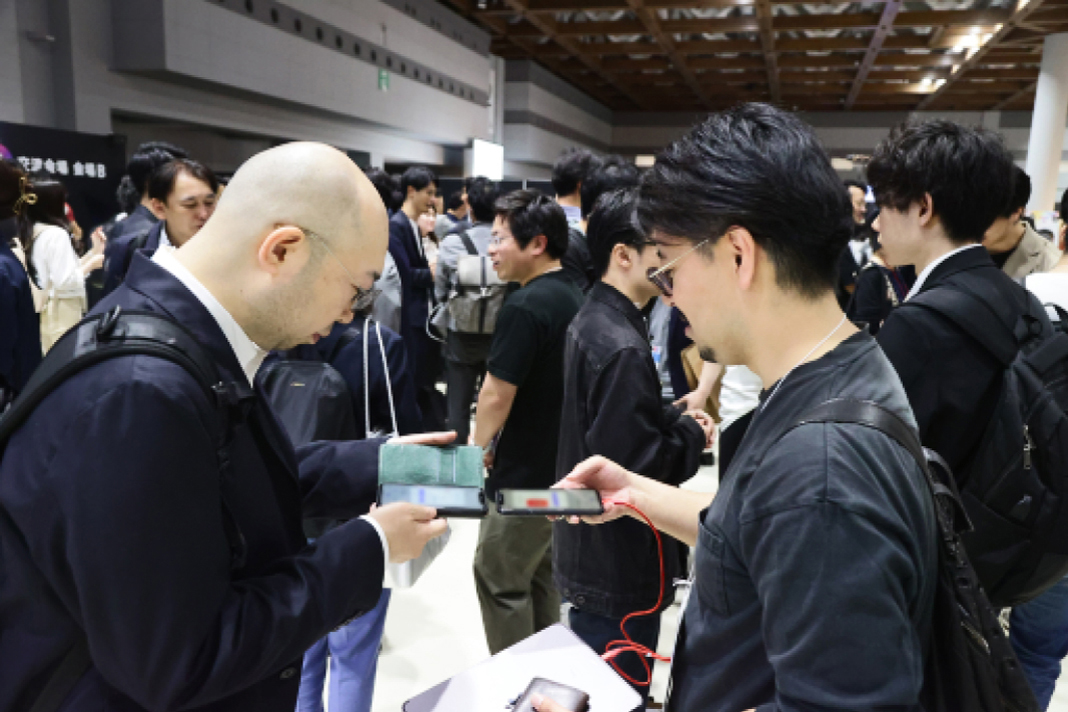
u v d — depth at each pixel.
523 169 16.47
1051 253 2.29
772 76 15.55
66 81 6.00
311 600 0.79
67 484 0.68
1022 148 18.73
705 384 2.36
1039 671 1.57
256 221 0.79
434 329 4.03
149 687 0.70
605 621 1.45
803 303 0.69
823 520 0.59
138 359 0.72
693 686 0.79
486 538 1.89
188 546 0.71
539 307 1.84
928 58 13.62
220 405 0.77
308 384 1.48
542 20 11.43
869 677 0.58
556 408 1.89
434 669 2.23
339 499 1.10
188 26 6.54
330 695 1.66
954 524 0.79
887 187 1.27
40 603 0.75
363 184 0.84
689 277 0.72
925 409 1.15
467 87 12.99
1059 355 1.17
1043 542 1.16
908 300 1.22
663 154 0.74
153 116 6.86
